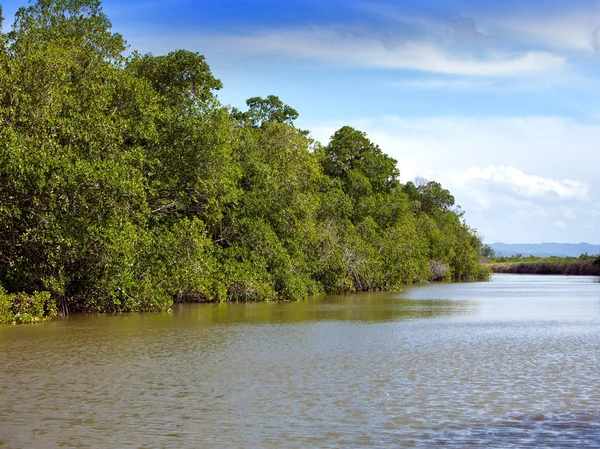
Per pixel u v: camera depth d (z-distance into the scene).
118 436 9.11
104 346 17.73
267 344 18.36
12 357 15.81
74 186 22.70
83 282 26.98
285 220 41.88
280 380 13.06
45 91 23.25
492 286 63.97
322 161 66.69
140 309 28.47
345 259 49.25
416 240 67.56
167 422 9.84
